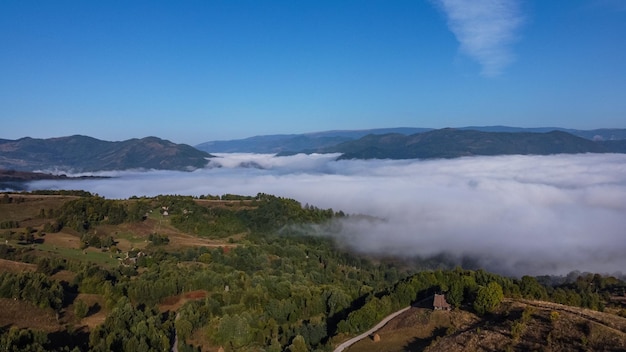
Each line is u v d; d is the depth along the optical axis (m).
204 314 104.00
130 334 86.88
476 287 99.12
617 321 73.94
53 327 93.69
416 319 94.06
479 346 74.50
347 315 108.44
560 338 70.31
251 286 124.06
